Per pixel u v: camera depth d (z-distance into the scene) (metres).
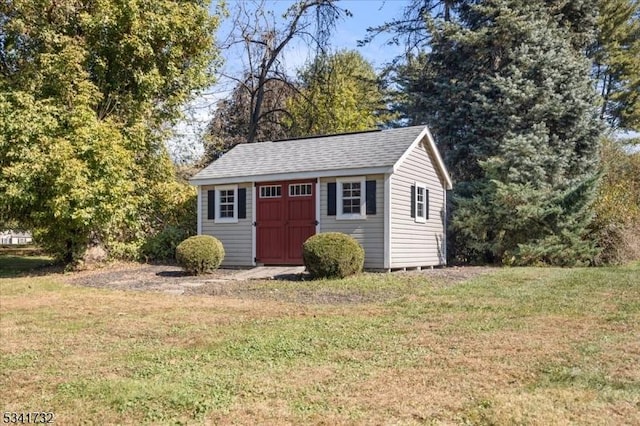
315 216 14.17
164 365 5.18
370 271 13.29
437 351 5.53
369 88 30.78
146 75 16.30
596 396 4.05
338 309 8.20
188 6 17.16
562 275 11.62
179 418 3.80
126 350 5.82
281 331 6.59
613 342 5.71
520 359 5.12
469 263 18.58
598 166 18.73
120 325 7.18
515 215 16.67
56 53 14.96
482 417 3.68
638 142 28.88
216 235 15.88
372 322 7.11
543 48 18.67
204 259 13.41
